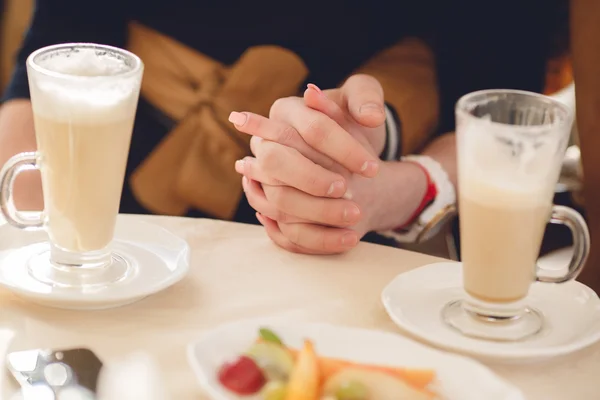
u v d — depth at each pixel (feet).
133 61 2.89
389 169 3.72
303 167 3.18
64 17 4.57
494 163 2.69
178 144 4.52
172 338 2.73
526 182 2.70
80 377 2.53
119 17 4.58
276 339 2.58
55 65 2.83
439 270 3.06
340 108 3.46
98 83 2.74
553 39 4.77
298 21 4.53
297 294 2.95
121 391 2.52
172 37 4.54
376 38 4.65
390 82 4.56
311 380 2.45
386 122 3.90
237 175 4.52
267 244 3.23
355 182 3.47
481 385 2.52
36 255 2.97
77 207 2.84
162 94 4.53
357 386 2.45
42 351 2.61
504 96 2.85
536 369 2.70
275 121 3.33
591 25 4.02
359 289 3.00
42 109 2.77
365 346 2.64
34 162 2.87
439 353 2.61
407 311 2.85
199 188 4.52
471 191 2.75
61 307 2.81
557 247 4.77
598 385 2.65
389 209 3.66
